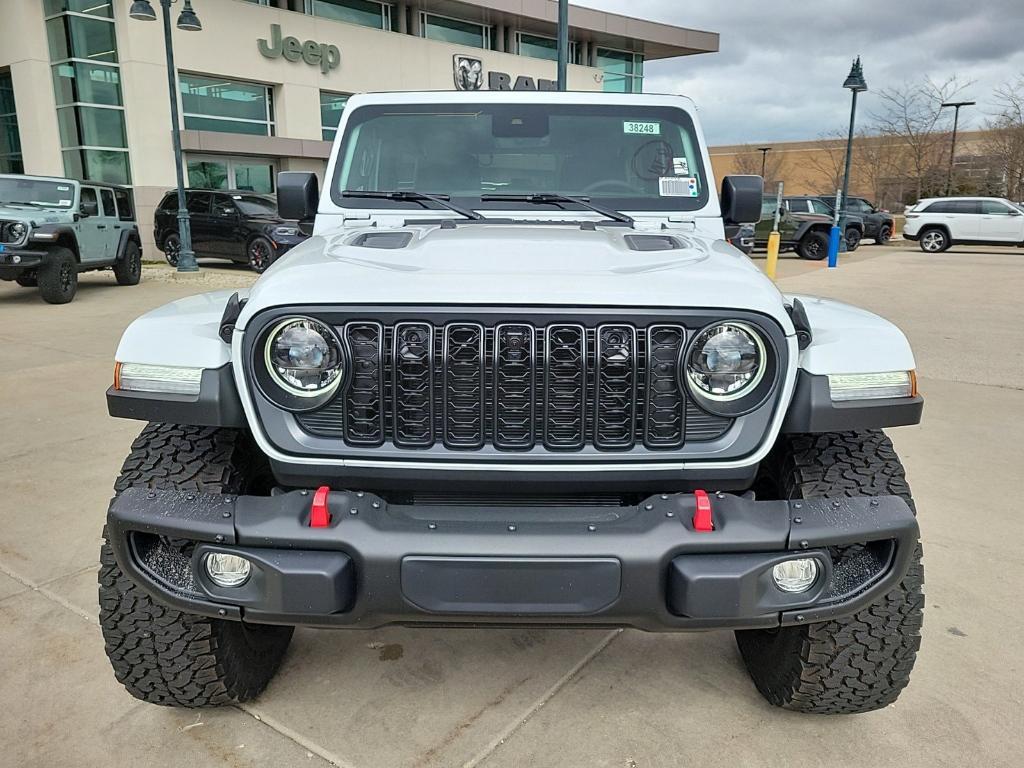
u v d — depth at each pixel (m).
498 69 27.91
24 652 2.90
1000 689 2.70
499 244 2.42
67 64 19.19
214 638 2.37
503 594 1.94
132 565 2.07
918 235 23.94
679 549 1.94
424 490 2.13
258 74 21.67
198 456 2.27
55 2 19.00
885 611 2.24
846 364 2.12
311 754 2.41
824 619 2.04
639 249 2.43
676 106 3.41
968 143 45.19
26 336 9.19
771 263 15.65
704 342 1.99
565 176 3.32
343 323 1.99
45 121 19.77
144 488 2.12
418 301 1.96
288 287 2.01
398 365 2.00
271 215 16.47
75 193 12.72
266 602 1.99
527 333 1.99
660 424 2.04
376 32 24.28
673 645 3.00
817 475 2.21
